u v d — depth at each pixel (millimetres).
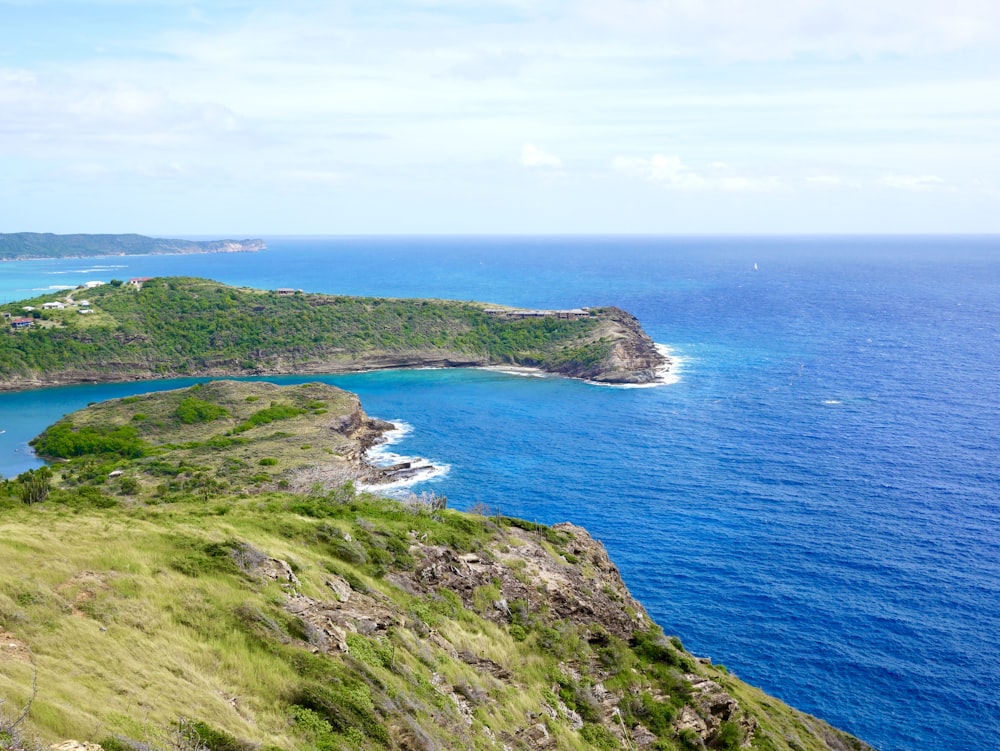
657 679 46375
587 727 38906
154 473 106750
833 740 53344
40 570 27422
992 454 121312
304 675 27219
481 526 55250
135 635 25281
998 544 88438
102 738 18328
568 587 49938
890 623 73188
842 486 108938
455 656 37812
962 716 61000
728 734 44094
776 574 83000
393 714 27656
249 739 21844
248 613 29250
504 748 32312
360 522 49719
